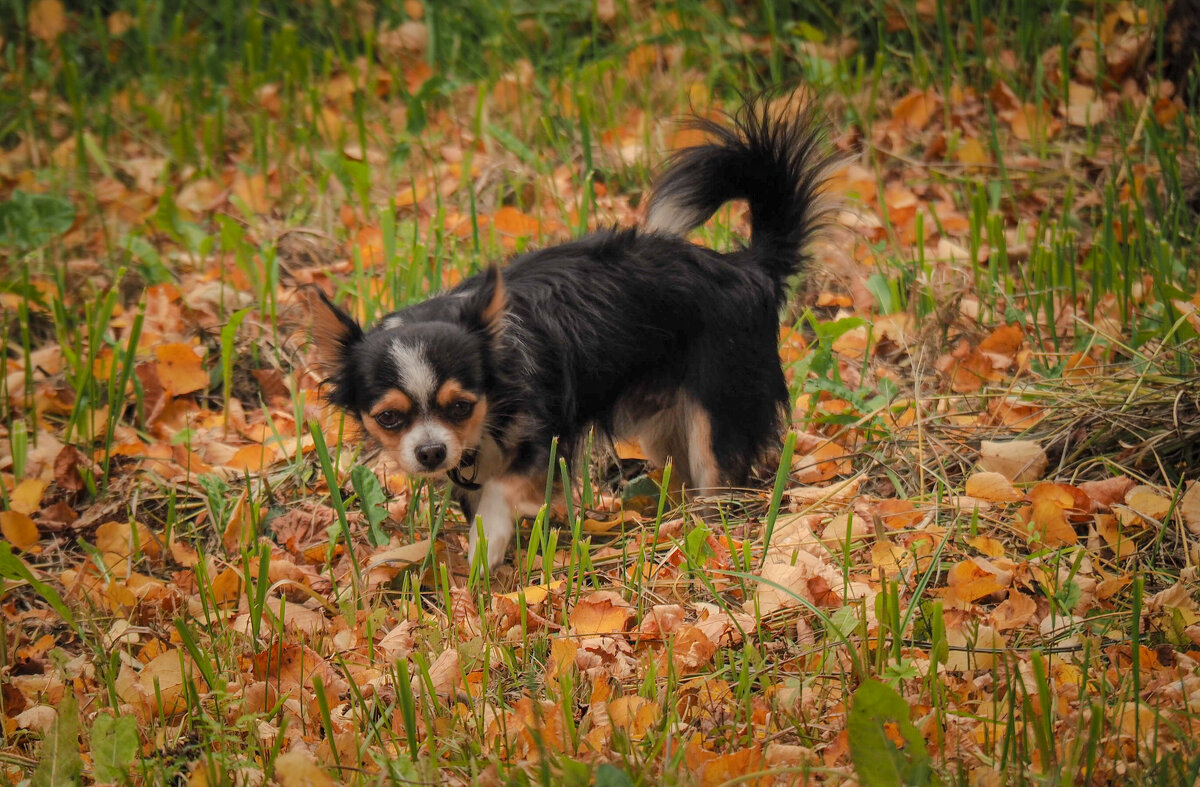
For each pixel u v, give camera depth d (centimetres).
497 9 938
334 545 467
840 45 867
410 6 951
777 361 515
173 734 356
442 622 409
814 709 343
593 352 475
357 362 447
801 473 507
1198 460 459
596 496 517
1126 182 694
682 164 525
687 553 420
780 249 519
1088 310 607
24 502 519
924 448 502
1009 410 512
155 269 677
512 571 457
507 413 457
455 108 849
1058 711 319
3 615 441
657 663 366
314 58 928
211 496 504
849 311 636
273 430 543
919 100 796
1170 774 288
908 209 707
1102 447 480
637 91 850
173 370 588
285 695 369
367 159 781
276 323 621
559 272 479
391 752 339
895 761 278
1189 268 614
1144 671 349
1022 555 423
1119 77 805
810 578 401
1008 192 713
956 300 612
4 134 832
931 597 400
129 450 552
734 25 896
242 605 443
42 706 378
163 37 959
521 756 328
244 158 812
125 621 427
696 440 498
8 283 597
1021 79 821
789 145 513
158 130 830
